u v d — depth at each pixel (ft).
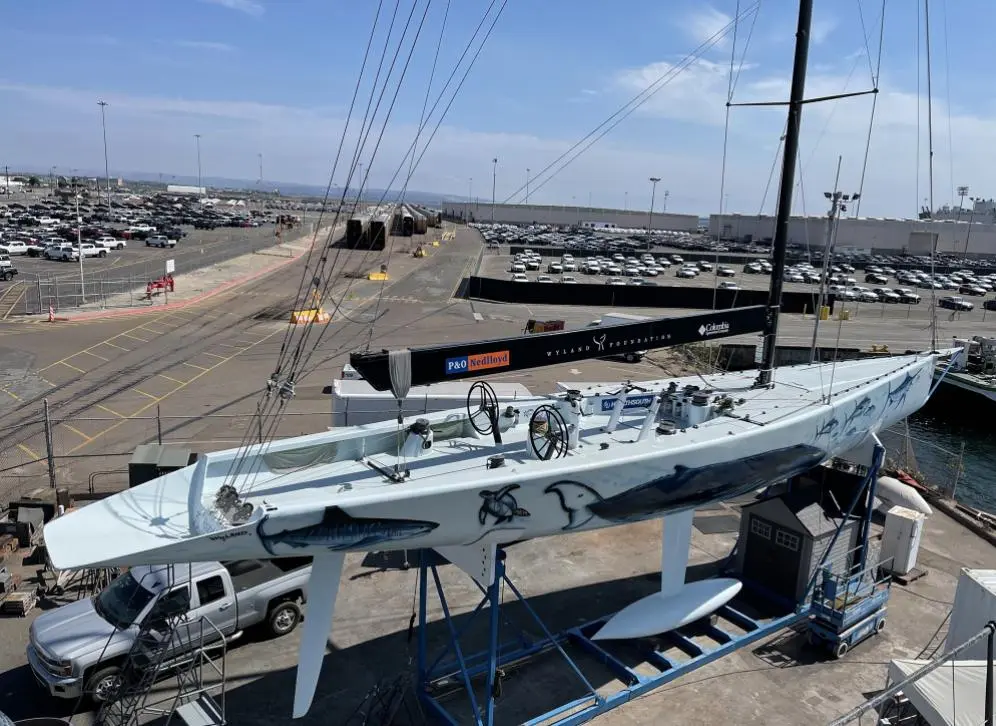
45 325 98.58
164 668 25.52
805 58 35.29
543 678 28.04
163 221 285.84
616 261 244.01
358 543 23.07
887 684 24.22
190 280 145.89
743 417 32.73
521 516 25.44
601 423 33.91
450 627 24.84
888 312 153.58
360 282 159.02
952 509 45.70
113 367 78.33
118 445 54.13
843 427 35.91
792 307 149.38
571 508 26.53
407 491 23.04
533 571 36.88
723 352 106.22
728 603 32.94
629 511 28.12
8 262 135.23
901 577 36.81
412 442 27.91
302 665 22.07
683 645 29.81
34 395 67.00
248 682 27.37
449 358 23.72
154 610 26.16
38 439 55.11
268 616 30.30
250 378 76.13
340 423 49.14
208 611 27.91
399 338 102.47
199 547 21.22
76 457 50.65
